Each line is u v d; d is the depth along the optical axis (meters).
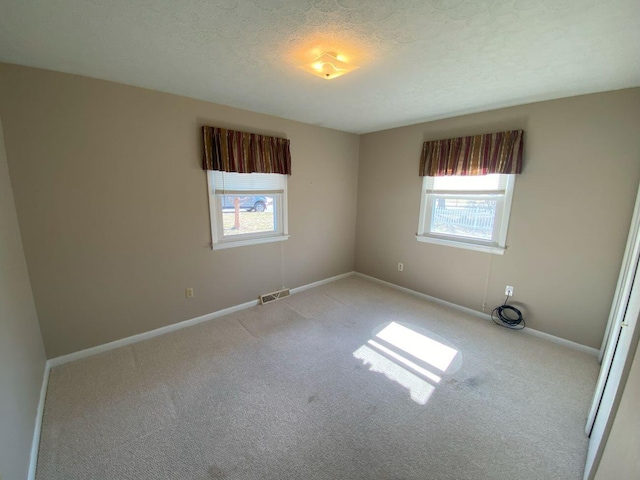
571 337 2.74
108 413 1.87
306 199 3.99
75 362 2.41
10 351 1.46
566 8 1.32
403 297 3.95
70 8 1.35
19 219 2.09
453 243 3.49
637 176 2.30
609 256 2.48
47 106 2.12
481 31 1.54
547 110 2.68
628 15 1.36
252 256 3.54
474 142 3.16
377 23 1.48
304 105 2.97
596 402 1.69
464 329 3.06
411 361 2.48
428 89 2.45
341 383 2.19
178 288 2.97
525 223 2.92
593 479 1.29
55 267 2.28
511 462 1.58
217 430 1.76
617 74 2.06
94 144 2.34
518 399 2.05
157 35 1.62
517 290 3.05
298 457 1.59
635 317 1.20
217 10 1.38
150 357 2.51
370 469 1.53
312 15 1.42
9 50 1.79
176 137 2.74
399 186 4.05
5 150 1.97
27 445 1.48
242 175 3.32
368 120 3.59
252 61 1.94
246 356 2.53
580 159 2.55
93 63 1.99
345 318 3.29
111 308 2.59
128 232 2.60
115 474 1.48
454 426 1.81
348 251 4.77
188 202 2.91
